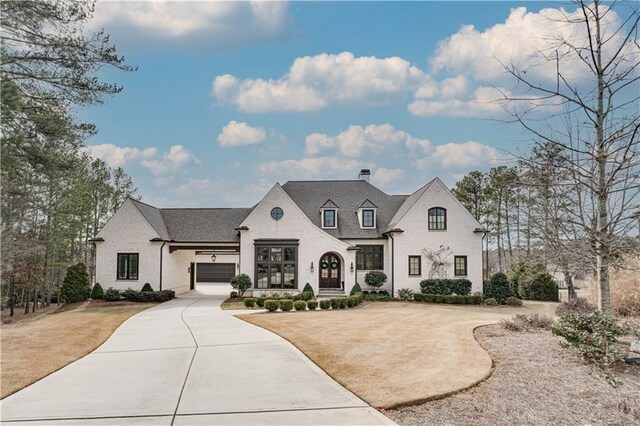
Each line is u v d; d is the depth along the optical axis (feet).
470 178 143.33
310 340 39.96
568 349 32.22
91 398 24.09
